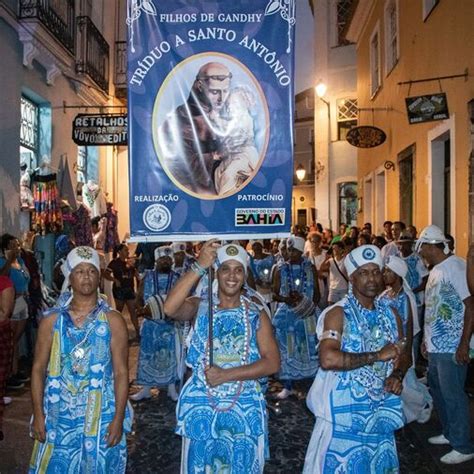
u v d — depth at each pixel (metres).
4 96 8.38
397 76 11.70
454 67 7.98
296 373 6.79
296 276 6.93
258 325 3.26
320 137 21.42
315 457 3.36
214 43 3.18
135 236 3.17
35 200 9.48
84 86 11.51
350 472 3.23
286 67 3.21
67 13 10.61
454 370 4.78
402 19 11.25
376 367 3.34
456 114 7.88
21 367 7.88
